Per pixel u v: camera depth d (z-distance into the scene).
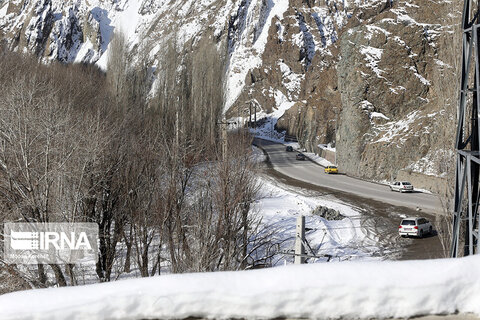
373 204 44.12
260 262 26.64
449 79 24.00
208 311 3.65
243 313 3.61
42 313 3.59
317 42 173.12
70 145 21.94
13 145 20.44
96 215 24.80
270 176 61.38
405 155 54.69
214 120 49.41
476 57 12.61
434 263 3.87
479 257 3.94
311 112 89.56
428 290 3.62
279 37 164.62
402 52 61.06
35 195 20.89
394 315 3.61
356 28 65.62
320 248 31.36
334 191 51.03
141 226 24.86
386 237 33.66
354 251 30.58
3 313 3.58
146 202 24.84
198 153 30.02
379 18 67.50
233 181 23.95
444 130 24.84
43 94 29.41
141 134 31.16
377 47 62.81
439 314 3.64
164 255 26.23
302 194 48.91
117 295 3.67
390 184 51.34
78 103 36.91
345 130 65.00
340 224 37.41
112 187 24.48
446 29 25.33
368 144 59.72
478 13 13.07
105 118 29.27
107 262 23.70
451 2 24.84
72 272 21.31
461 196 12.85
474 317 3.59
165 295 3.65
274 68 155.00
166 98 52.81
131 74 54.09
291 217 38.06
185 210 25.42
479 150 12.50
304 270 3.80
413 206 42.81
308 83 127.44
